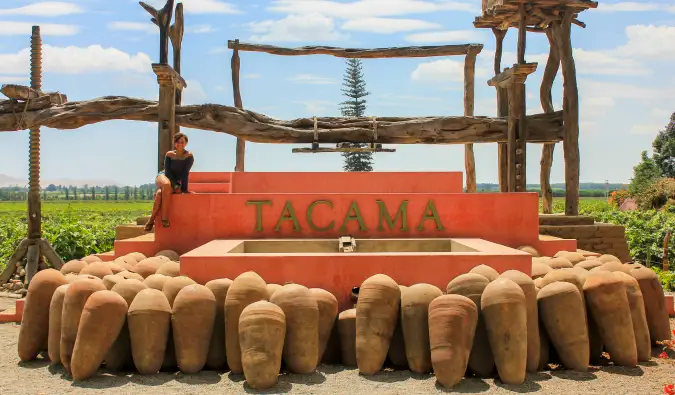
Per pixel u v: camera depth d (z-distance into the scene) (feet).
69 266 30.63
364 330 23.67
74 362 22.77
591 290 25.02
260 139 48.98
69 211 95.55
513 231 36.40
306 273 28.60
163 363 24.03
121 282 25.26
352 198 36.09
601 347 25.45
